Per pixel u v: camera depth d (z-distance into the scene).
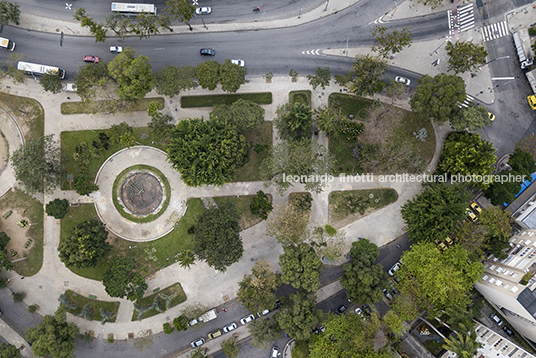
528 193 82.19
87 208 84.25
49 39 84.69
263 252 83.81
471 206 82.06
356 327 70.88
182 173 75.31
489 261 81.19
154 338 84.19
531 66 82.44
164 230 84.38
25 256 84.31
